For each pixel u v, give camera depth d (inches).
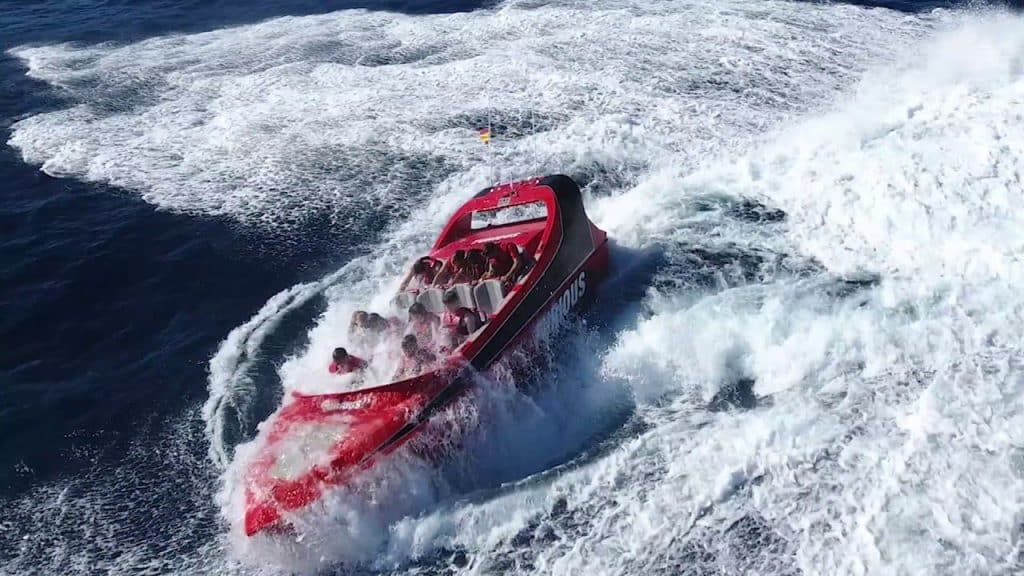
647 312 356.2
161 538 269.1
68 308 404.5
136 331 385.7
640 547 242.5
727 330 326.0
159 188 500.1
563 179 383.9
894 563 220.1
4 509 286.2
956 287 327.9
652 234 408.5
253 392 333.7
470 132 530.6
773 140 470.6
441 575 248.5
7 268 435.2
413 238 435.5
